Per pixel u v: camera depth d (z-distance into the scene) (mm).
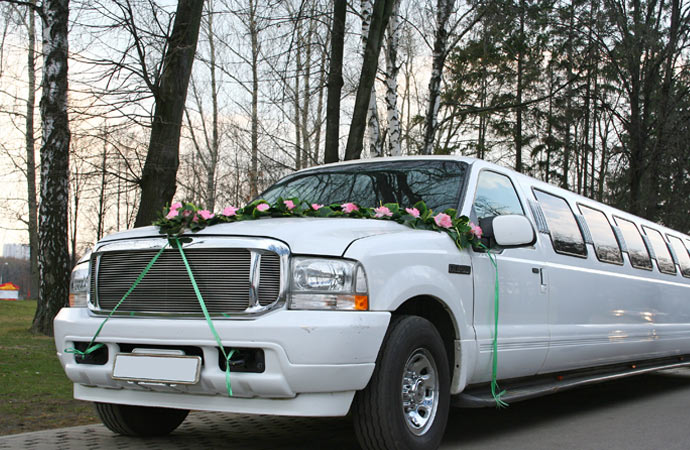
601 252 6848
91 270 4320
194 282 3869
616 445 5027
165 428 5043
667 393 8594
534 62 27922
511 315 5195
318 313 3660
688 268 9375
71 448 4531
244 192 23000
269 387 3645
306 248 3791
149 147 9383
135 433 4934
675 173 24812
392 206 4598
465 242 4699
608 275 6762
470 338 4621
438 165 5441
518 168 34875
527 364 5340
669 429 5797
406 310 4402
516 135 35281
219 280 3834
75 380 4328
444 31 14172
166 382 3875
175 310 3955
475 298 4746
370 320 3727
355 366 3666
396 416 3873
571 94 22594
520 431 5539
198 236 3977
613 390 8883
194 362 3818
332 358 3604
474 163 5383
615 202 28641
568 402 7555
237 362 3713
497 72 33562
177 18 9461
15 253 52938
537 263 5578
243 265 3789
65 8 11383
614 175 28062
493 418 6211
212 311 3826
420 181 5277
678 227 25484
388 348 3887
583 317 6219
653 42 21312
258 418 5863
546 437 5285
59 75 11430
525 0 14406
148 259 4086
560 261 5945
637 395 8359
